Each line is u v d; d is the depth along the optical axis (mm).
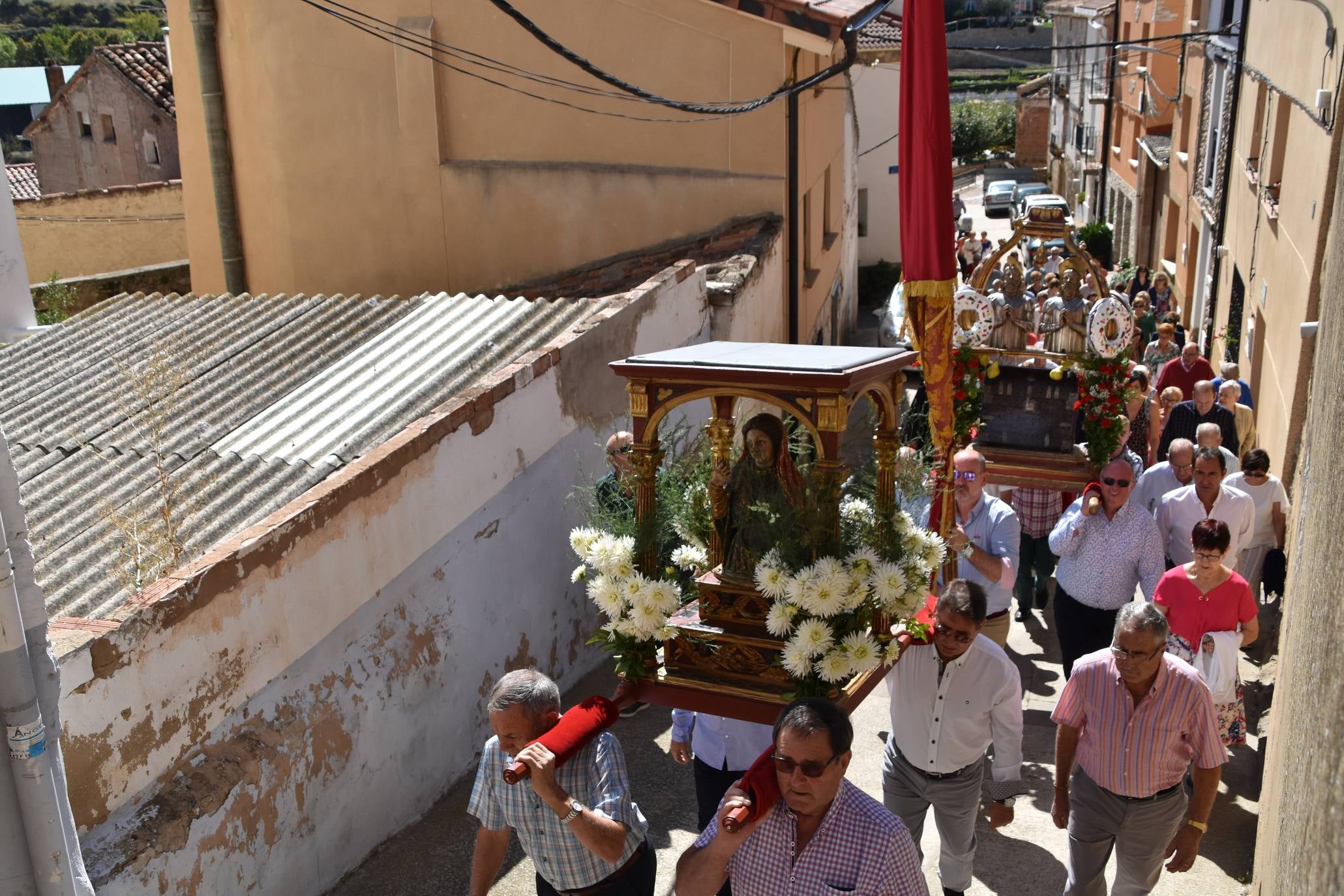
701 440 4262
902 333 5562
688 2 11523
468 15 11875
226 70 12562
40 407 7828
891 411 3994
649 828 5750
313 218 12633
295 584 5004
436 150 12219
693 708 3852
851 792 3053
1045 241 10773
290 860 4945
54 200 18281
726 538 3996
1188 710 4070
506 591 6742
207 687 4562
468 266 12500
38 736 3186
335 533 5246
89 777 4078
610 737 3766
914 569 3852
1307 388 8172
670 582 3869
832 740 2863
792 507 3717
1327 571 2262
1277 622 7359
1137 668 4016
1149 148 22156
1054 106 45906
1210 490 6383
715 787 4562
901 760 4586
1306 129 9094
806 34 11039
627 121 11953
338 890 5254
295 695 5047
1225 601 5340
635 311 8203
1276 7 11328
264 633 4836
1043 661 7574
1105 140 29484
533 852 3801
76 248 18422
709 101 11734
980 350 8430
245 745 4727
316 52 12180
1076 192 37719
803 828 3035
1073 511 6078
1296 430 8297
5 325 10016
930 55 5059
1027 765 6219
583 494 6090
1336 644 1789
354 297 9227
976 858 5391
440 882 5344
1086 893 4414
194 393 7637
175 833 4242
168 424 7160
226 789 4523
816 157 14281
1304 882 1727
